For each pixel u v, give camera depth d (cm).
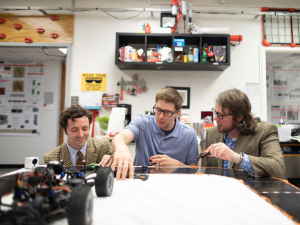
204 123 230
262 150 100
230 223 43
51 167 47
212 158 118
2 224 36
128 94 247
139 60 223
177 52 232
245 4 251
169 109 111
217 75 248
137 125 129
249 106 103
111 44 248
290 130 214
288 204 51
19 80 355
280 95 290
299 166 223
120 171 74
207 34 215
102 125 233
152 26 247
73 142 106
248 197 55
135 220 44
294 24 252
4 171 327
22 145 351
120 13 248
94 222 43
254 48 250
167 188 62
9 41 245
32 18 246
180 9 229
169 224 42
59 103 357
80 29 248
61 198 42
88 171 78
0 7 231
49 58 347
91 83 246
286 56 283
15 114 353
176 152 126
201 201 53
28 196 40
